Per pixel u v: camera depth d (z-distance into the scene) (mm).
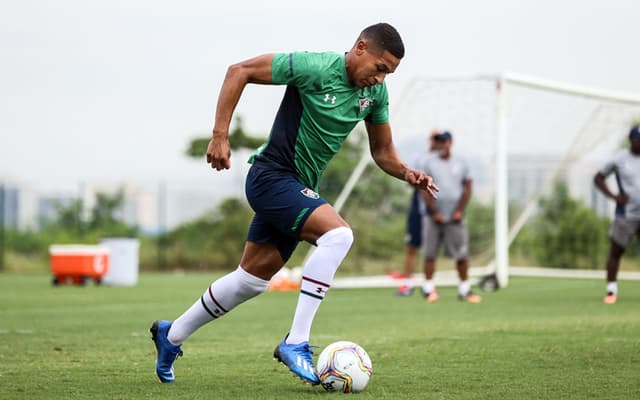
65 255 47844
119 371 15977
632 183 33656
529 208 51969
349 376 13453
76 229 71938
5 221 70812
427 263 36531
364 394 13391
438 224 36188
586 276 52688
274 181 13953
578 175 58125
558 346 19578
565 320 26625
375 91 14609
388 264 54062
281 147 14086
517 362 17031
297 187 13945
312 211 13773
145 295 40094
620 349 18922
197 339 21859
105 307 33094
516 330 23484
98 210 72375
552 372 15703
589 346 19516
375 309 31797
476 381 14711
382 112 15047
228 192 70750
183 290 44031
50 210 72188
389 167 15594
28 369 16266
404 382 14594
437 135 35562
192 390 13781
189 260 70500
